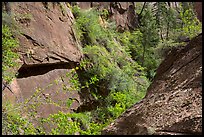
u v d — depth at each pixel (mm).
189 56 3324
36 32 7512
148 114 2781
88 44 10039
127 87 9461
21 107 4742
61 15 8906
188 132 2338
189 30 13602
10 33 6371
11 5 7000
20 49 6707
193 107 2521
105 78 8945
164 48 13133
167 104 2754
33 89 6598
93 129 4129
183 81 2980
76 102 7531
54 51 7828
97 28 10906
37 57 7156
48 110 6047
